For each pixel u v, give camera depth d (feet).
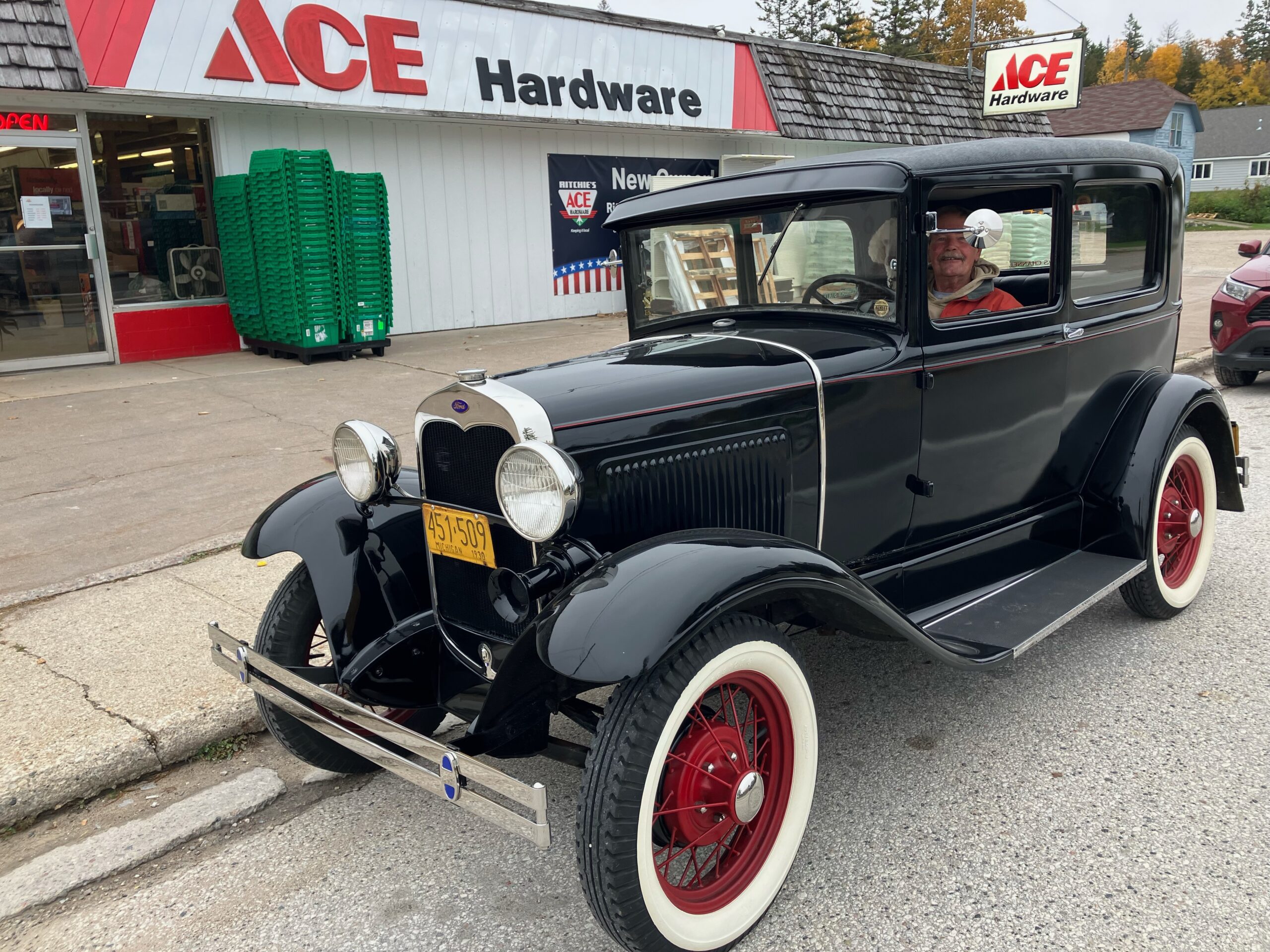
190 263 32.01
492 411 7.97
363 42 31.94
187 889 8.63
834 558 8.66
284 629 9.70
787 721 7.96
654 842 7.71
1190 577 13.46
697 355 9.70
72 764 9.77
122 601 13.80
